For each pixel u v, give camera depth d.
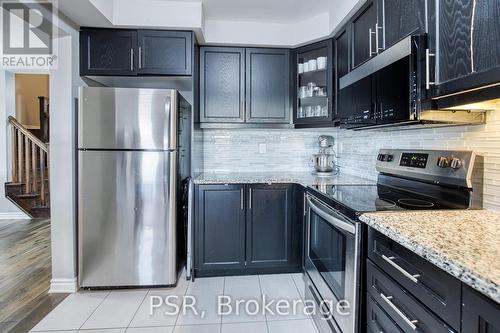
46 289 2.31
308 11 2.53
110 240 2.27
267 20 2.68
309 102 2.81
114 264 2.28
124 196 2.25
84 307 2.06
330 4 2.41
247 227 2.56
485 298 0.66
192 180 2.50
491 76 0.94
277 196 2.57
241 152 3.14
